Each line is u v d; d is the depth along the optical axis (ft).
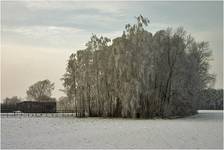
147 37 302.86
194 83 314.14
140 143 131.75
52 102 467.93
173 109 309.22
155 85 301.02
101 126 209.56
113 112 316.19
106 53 322.75
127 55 296.92
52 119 294.66
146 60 293.02
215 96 555.28
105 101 319.68
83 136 154.81
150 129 187.01
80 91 334.03
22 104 474.08
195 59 319.88
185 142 134.31
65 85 344.49
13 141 137.18
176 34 317.42
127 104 289.33
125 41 303.07
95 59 329.31
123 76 296.51
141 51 296.51
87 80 330.54
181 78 307.17
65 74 345.51
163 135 157.89
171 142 134.41
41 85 586.45
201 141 137.28
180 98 308.81
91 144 129.08
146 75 290.15
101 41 334.24
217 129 186.80
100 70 324.80
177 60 306.14
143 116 294.46
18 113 419.95
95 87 326.03
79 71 337.52
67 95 343.26
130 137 150.51
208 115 357.20
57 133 168.86
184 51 316.60
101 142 134.62
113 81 307.99
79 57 339.98
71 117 331.57
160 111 301.63
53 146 124.06
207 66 339.77
